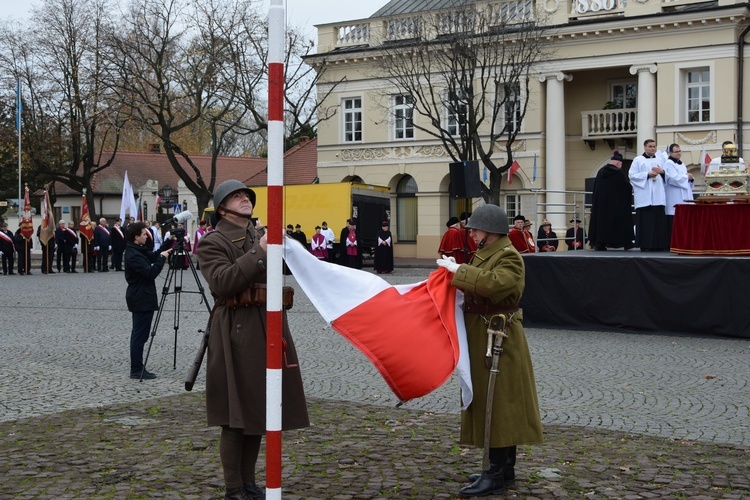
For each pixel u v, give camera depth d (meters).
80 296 24.94
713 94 36.38
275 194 4.78
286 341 6.01
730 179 15.90
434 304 6.28
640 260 16.11
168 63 46.44
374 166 44.84
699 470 7.04
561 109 39.91
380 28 43.69
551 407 9.74
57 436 8.26
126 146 78.50
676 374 11.90
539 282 17.14
